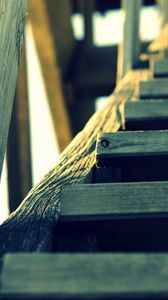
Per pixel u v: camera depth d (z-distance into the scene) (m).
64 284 0.62
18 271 0.63
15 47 0.90
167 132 1.05
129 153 1.02
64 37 3.40
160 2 2.66
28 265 0.63
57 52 3.23
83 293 0.62
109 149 1.03
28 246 0.77
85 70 3.54
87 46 3.70
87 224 0.86
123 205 0.85
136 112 1.25
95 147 1.10
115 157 1.03
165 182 0.87
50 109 3.44
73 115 3.60
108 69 3.53
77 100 3.57
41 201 0.88
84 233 0.87
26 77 2.69
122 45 1.88
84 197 0.86
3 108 0.85
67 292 0.62
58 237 0.86
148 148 1.03
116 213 0.85
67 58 3.49
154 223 0.86
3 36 0.84
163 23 2.52
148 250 0.89
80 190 0.87
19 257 0.64
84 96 3.57
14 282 0.62
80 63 3.59
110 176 1.04
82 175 0.98
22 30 0.94
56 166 1.04
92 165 1.03
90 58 3.61
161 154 1.03
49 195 0.90
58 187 0.94
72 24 3.63
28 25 3.08
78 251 0.82
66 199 0.86
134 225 0.86
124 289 0.62
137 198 0.86
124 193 0.86
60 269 0.63
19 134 2.69
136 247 0.89
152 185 0.87
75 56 3.66
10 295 0.62
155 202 0.86
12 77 0.89
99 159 1.03
